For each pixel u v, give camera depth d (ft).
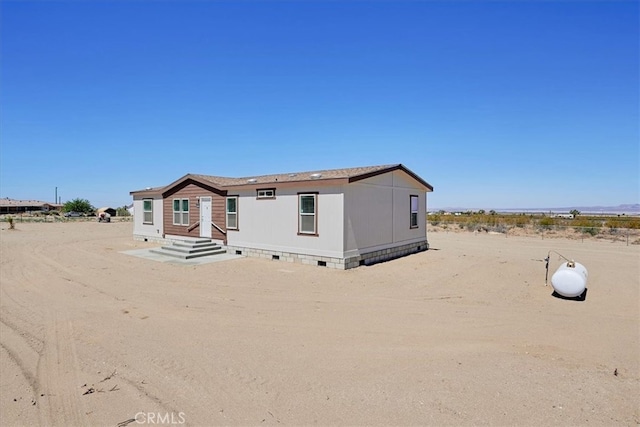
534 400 13.53
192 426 12.19
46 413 13.02
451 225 117.60
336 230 42.47
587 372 15.92
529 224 112.37
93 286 33.53
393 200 52.29
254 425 12.19
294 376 15.67
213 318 24.00
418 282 35.14
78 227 121.60
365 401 13.57
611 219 120.98
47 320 23.62
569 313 25.21
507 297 29.53
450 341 19.81
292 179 48.26
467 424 12.05
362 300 28.58
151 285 33.91
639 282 35.40
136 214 73.61
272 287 33.09
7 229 108.47
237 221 53.21
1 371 16.39
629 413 12.69
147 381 15.38
